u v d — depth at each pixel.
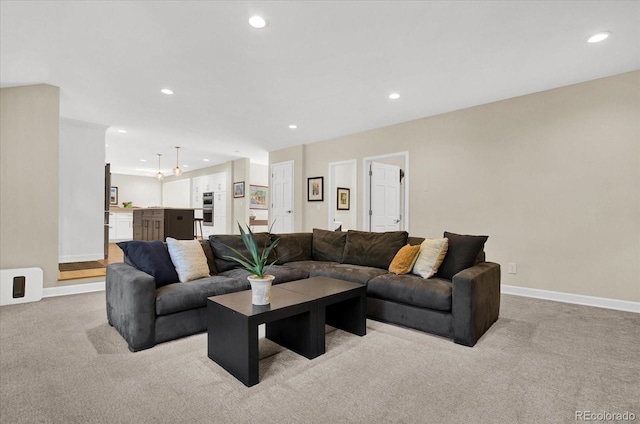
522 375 1.89
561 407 1.58
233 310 1.88
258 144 6.58
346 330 2.62
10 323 2.71
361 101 4.02
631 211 3.15
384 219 5.75
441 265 2.91
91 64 3.04
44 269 3.60
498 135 3.98
